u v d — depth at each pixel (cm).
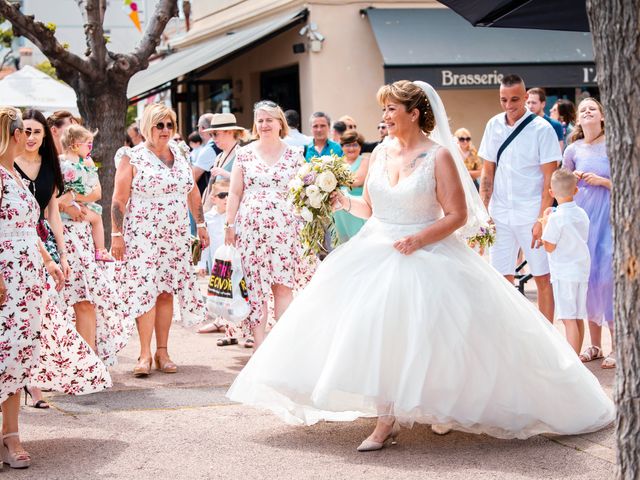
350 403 513
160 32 1270
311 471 486
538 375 527
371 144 1113
